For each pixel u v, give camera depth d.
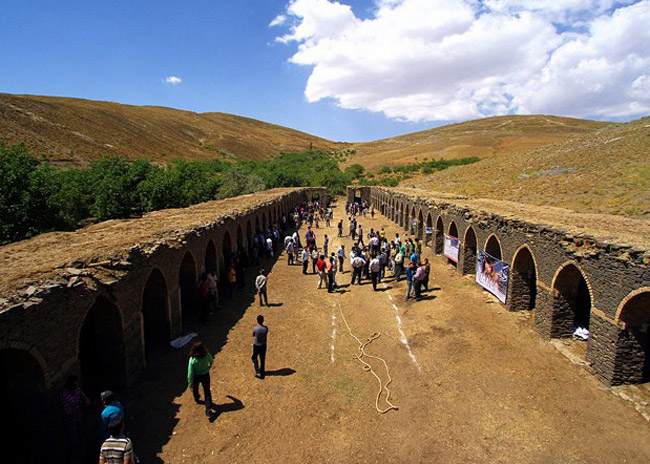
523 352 12.48
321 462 8.27
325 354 12.88
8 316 6.84
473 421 9.49
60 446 8.08
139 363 11.27
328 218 41.66
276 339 13.95
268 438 8.94
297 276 22.03
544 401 10.09
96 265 9.93
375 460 8.35
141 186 32.84
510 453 8.46
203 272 16.83
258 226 28.48
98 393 10.34
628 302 9.74
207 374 9.52
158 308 13.19
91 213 31.69
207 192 44.53
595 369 10.92
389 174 96.50
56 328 8.06
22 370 7.61
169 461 8.17
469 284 19.17
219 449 8.55
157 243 12.82
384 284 20.17
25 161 20.20
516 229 15.08
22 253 11.41
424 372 11.69
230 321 15.49
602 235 11.24
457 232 21.83
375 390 10.85
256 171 78.25
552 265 12.80
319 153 165.75
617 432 8.91
